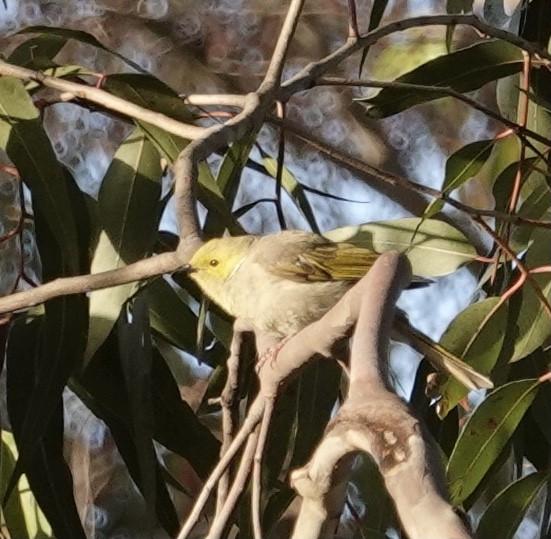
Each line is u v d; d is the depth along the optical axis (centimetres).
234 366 411
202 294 473
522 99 532
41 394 436
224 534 322
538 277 478
